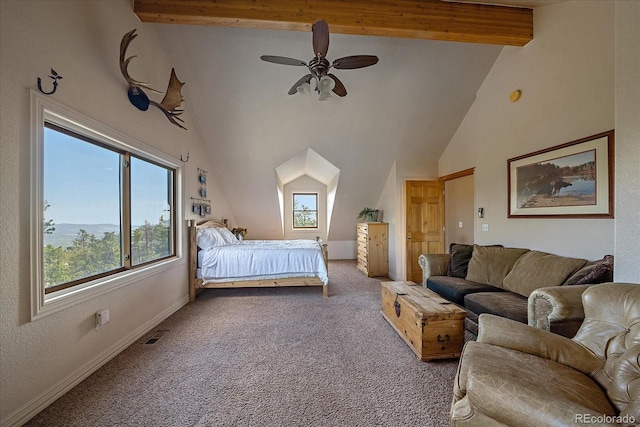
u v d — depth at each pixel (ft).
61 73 6.04
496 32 9.94
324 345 8.27
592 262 7.76
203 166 15.07
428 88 13.28
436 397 5.90
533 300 6.63
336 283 16.17
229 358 7.50
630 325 4.43
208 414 5.38
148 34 9.74
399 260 16.97
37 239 5.44
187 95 12.85
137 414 5.38
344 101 13.75
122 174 8.52
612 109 7.71
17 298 5.11
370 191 19.93
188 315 10.86
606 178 7.78
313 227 25.08
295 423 5.15
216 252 13.08
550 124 9.55
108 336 7.45
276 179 18.44
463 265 11.48
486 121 12.82
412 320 7.87
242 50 11.39
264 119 14.32
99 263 7.55
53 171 6.15
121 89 8.09
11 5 5.00
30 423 5.15
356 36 11.14
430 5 9.61
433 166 17.34
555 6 9.29
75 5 6.44
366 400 5.79
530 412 3.29
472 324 8.54
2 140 4.88
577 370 4.54
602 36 7.95
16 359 5.08
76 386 6.27
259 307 11.80
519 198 10.82
